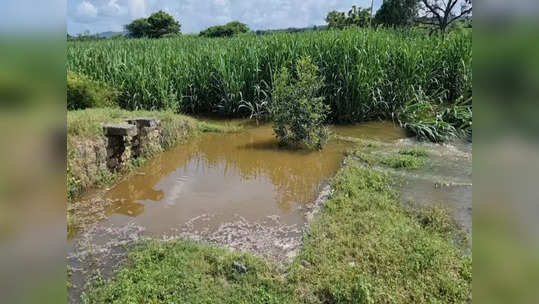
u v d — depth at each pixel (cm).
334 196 414
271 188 465
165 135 599
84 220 373
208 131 703
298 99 593
